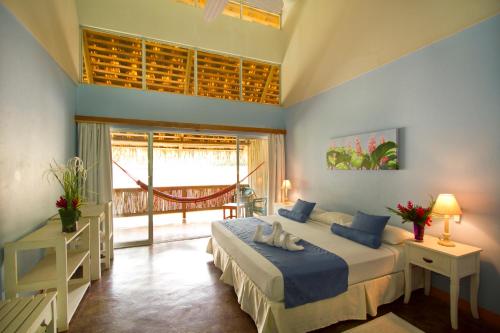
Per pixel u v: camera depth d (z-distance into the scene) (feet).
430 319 6.48
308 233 8.91
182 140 20.20
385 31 8.63
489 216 6.40
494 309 6.30
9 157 5.72
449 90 7.23
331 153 11.82
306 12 12.03
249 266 6.59
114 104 12.07
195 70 13.78
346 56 10.51
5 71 5.59
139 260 10.48
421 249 6.70
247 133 15.20
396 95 8.80
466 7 6.56
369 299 6.56
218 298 7.52
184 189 18.94
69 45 9.96
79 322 6.34
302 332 5.72
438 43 7.50
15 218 5.95
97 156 11.48
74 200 6.75
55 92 8.72
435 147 7.60
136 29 12.05
